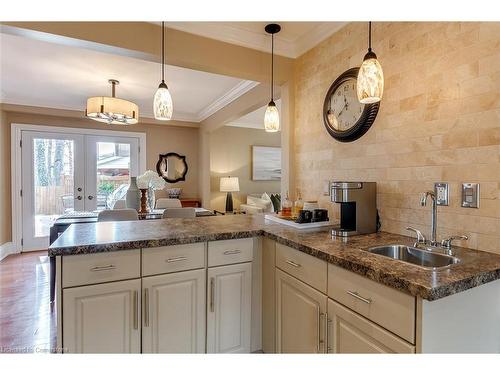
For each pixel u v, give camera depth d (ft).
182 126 18.49
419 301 3.10
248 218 8.05
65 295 4.37
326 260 4.33
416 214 5.31
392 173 5.75
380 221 5.99
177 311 5.19
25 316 7.98
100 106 9.78
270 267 5.84
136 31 6.60
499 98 4.15
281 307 5.50
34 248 15.15
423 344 3.09
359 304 3.84
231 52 7.73
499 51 4.15
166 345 5.10
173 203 13.76
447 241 4.55
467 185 4.54
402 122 5.55
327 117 7.34
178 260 5.19
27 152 14.92
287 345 5.33
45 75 11.02
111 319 4.67
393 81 5.73
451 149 4.75
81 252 4.40
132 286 4.82
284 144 8.92
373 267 3.60
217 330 5.59
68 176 15.81
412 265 3.71
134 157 17.37
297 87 8.60
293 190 8.74
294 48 8.46
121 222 7.22
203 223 7.06
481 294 3.61
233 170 19.94
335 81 7.07
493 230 4.25
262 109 16.16
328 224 6.57
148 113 16.89
